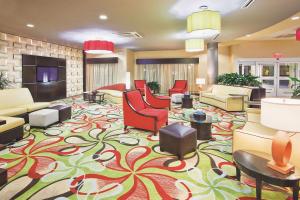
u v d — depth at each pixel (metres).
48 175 2.62
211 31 4.37
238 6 4.33
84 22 5.59
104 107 7.71
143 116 4.38
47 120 4.70
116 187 2.37
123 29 6.37
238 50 10.66
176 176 2.63
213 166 2.91
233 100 6.86
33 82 8.38
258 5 4.26
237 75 8.20
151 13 4.79
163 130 3.36
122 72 11.59
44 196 2.19
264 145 2.45
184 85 10.57
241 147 2.62
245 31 6.73
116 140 4.00
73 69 10.95
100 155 3.27
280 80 10.40
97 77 12.26
